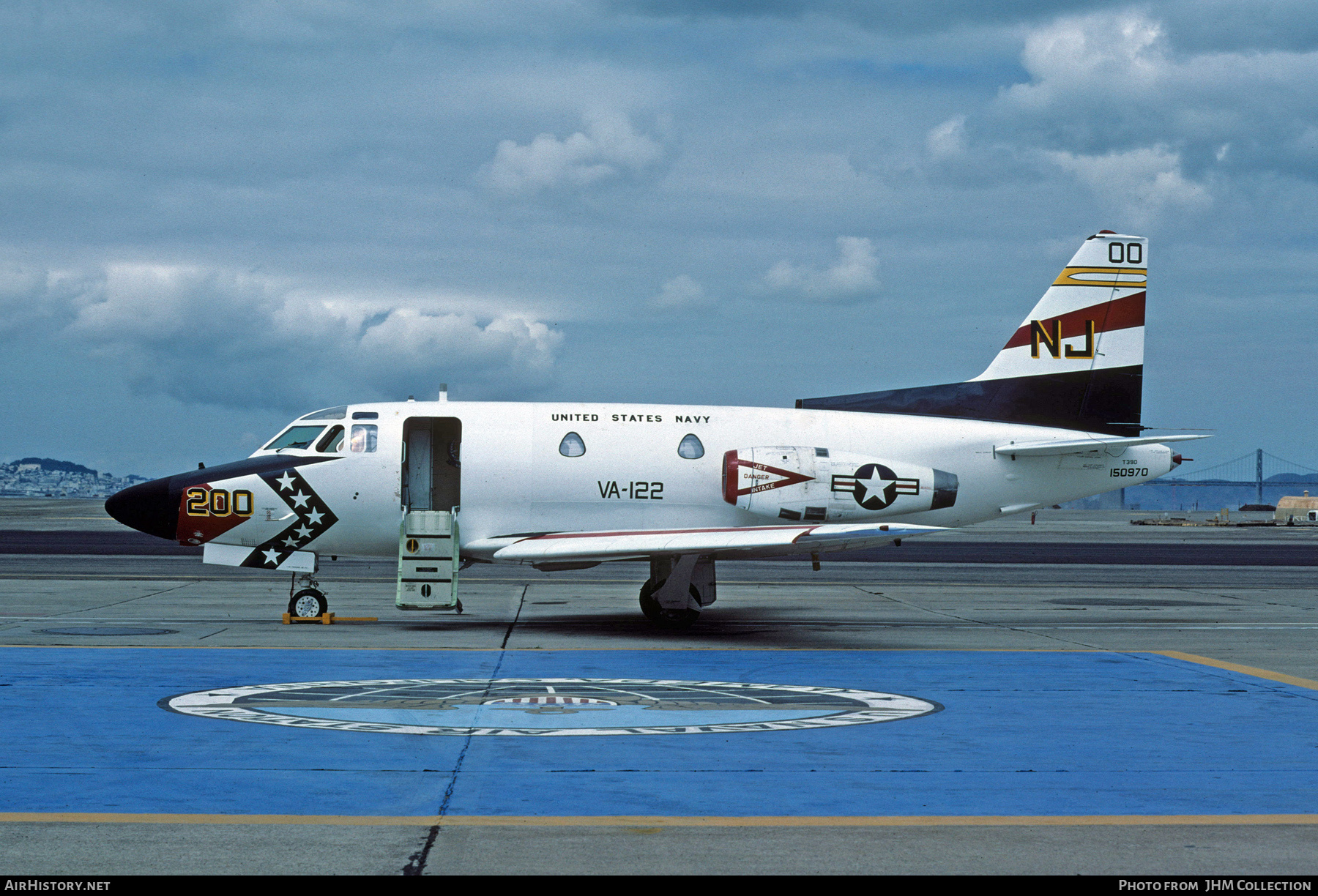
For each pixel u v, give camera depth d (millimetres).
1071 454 23953
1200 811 8570
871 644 19047
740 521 22469
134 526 21438
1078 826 8148
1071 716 12422
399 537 21359
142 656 16297
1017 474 23797
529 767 9742
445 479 22406
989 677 15320
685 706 12875
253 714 11977
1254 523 100562
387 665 15898
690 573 21266
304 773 9445
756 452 22188
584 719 11977
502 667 15859
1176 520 106312
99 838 7574
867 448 22969
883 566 41312
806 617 23766
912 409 24266
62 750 10211
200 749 10305
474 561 22547
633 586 30969
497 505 21906
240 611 23266
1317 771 9914
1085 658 17312
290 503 21406
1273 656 17734
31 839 7547
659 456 22203
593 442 22094
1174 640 19938
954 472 23422
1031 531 79250
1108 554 50969
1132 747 10812
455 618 22766
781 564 41781
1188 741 11125
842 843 7656
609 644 18719
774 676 15297
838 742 10945
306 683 14195
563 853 7375
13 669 14961
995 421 24203
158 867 6992
